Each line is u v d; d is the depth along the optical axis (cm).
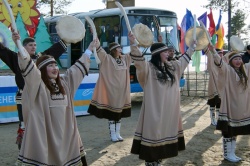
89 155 571
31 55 503
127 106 668
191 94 1327
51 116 347
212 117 792
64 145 356
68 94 365
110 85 641
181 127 450
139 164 528
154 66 427
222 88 519
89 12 1216
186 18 1185
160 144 418
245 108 526
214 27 1270
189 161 543
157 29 1069
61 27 392
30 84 332
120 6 415
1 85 805
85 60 385
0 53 447
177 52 1119
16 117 830
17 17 1057
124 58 670
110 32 1083
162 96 417
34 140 337
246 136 697
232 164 529
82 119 884
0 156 567
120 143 645
